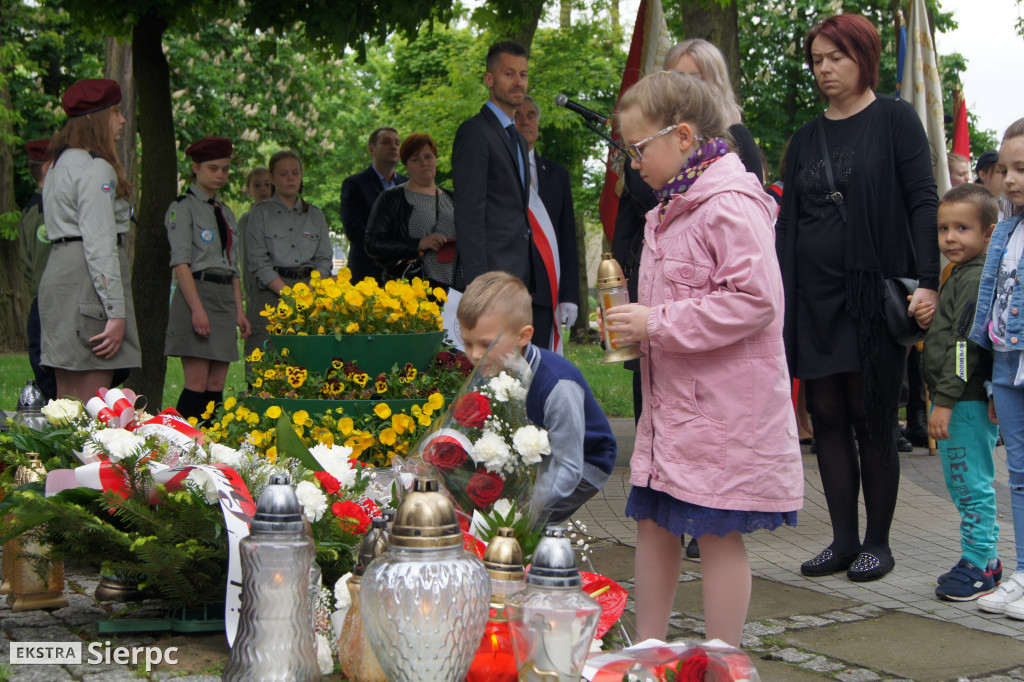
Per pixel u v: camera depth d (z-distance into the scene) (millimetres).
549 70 21062
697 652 2094
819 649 3244
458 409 2500
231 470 2662
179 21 7668
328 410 3543
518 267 4852
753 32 23734
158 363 7535
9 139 18031
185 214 6250
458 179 4781
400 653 1792
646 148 2709
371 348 3691
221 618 2760
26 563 2914
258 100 18844
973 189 4031
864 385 4148
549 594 1817
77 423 3117
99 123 4344
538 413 2863
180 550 2518
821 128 4383
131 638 2691
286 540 2051
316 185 31297
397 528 1831
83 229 4215
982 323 3816
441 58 27062
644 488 2791
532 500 2516
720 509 2566
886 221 4207
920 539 5027
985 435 3949
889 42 22922
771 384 2594
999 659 3168
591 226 30422
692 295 2635
